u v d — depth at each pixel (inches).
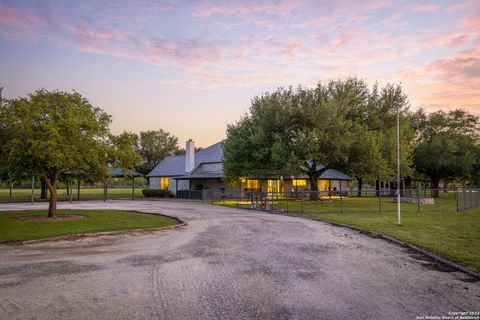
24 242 450.3
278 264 337.4
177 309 218.5
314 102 1325.0
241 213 887.7
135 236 510.3
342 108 1273.4
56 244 443.2
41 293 246.7
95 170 751.1
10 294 244.2
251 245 439.2
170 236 510.9
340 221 695.1
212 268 320.8
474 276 296.5
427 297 243.6
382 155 1312.7
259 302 231.9
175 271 309.3
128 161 764.6
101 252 392.2
